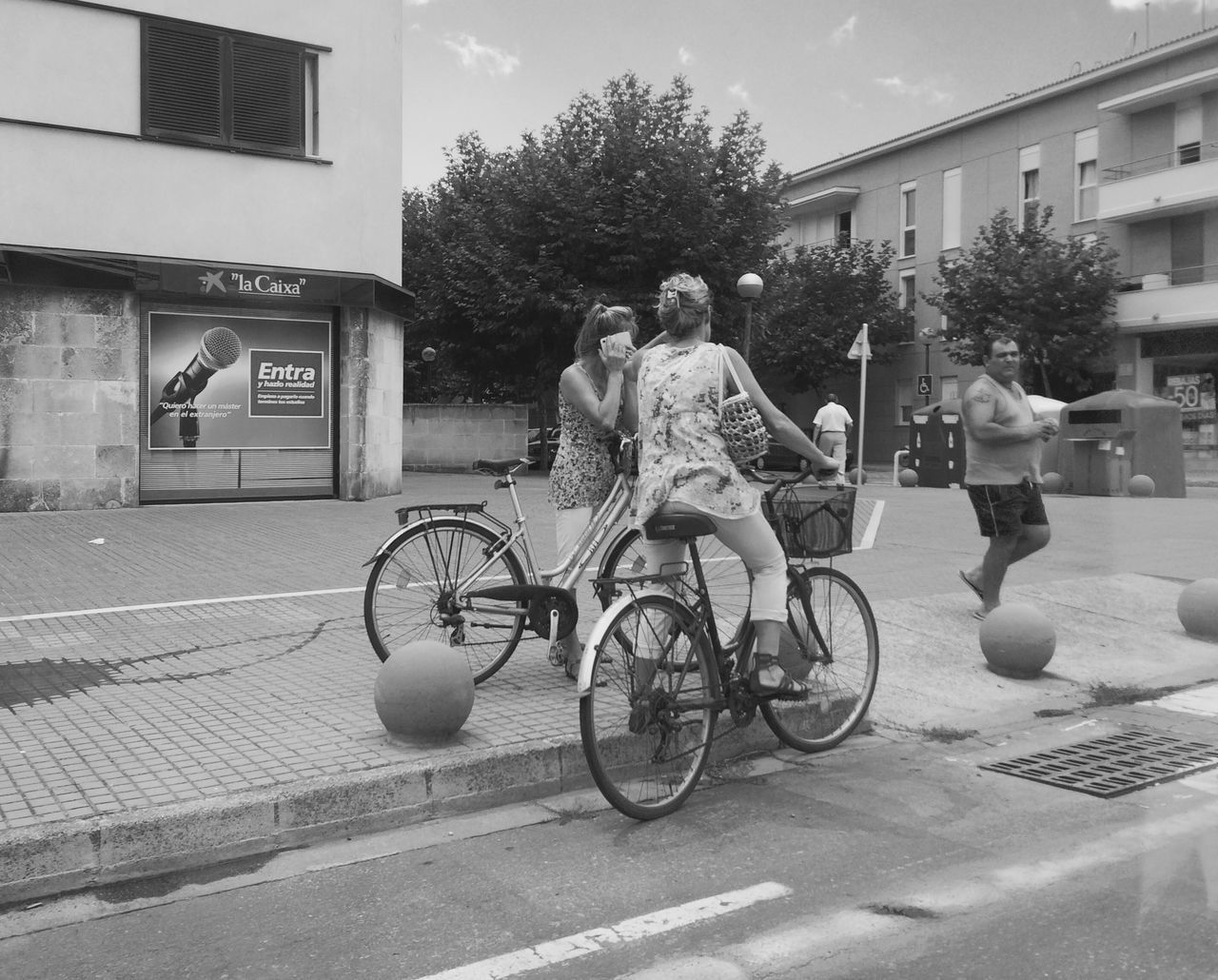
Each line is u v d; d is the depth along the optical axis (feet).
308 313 50.98
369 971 9.83
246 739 15.29
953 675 21.76
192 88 47.42
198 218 47.73
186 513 45.21
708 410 14.48
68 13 44.70
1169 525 43.98
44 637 22.34
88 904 11.37
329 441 51.96
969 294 91.91
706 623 14.88
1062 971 9.61
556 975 9.71
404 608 18.35
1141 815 13.94
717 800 14.70
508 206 80.94
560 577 18.34
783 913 10.97
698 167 78.48
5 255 43.04
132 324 46.47
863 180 124.06
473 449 82.64
